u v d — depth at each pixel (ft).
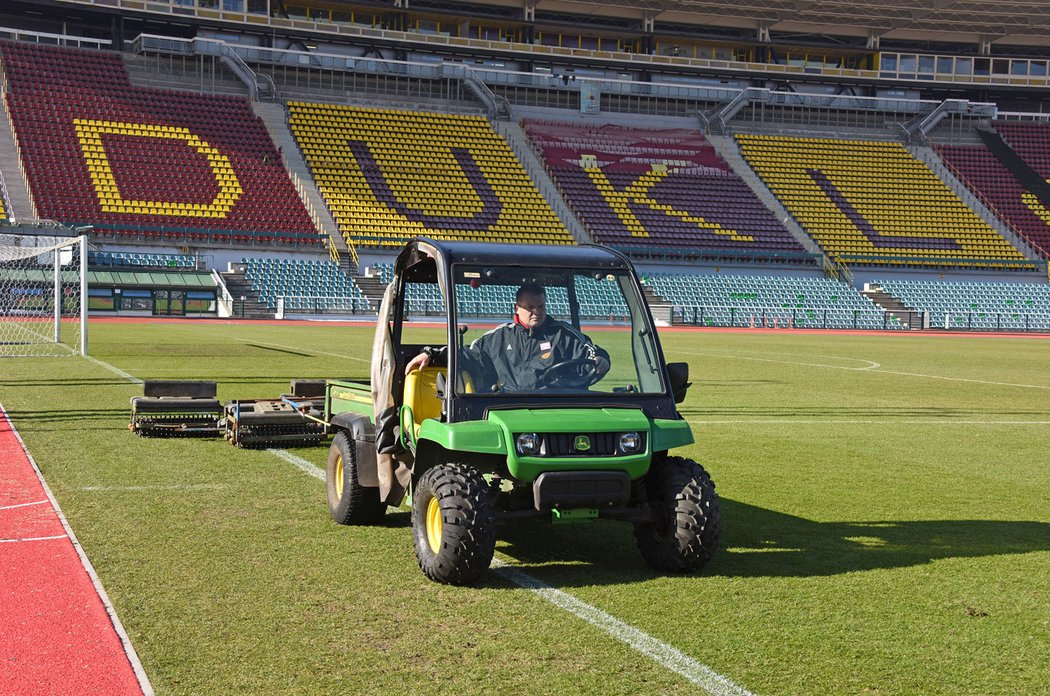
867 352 104.01
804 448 38.01
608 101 216.33
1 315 126.93
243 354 77.30
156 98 182.70
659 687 14.01
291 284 155.84
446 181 185.57
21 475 28.91
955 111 224.33
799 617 17.31
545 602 17.89
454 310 20.25
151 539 21.97
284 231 164.45
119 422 39.81
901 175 211.61
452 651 15.33
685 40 226.79
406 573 19.65
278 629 16.22
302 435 34.65
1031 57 241.55
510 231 177.17
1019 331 176.55
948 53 233.76
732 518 25.63
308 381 36.78
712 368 78.28
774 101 219.82
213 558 20.47
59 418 40.57
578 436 19.01
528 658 15.06
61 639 15.66
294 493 27.22
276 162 178.40
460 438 18.51
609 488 18.95
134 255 151.12
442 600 17.93
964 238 196.95
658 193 196.34
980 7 214.48
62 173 159.84
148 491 27.07
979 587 19.44
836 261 186.80
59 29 194.29
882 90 234.58
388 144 190.80
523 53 209.36
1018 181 213.66
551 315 20.89
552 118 211.20
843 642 16.06
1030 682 14.51
